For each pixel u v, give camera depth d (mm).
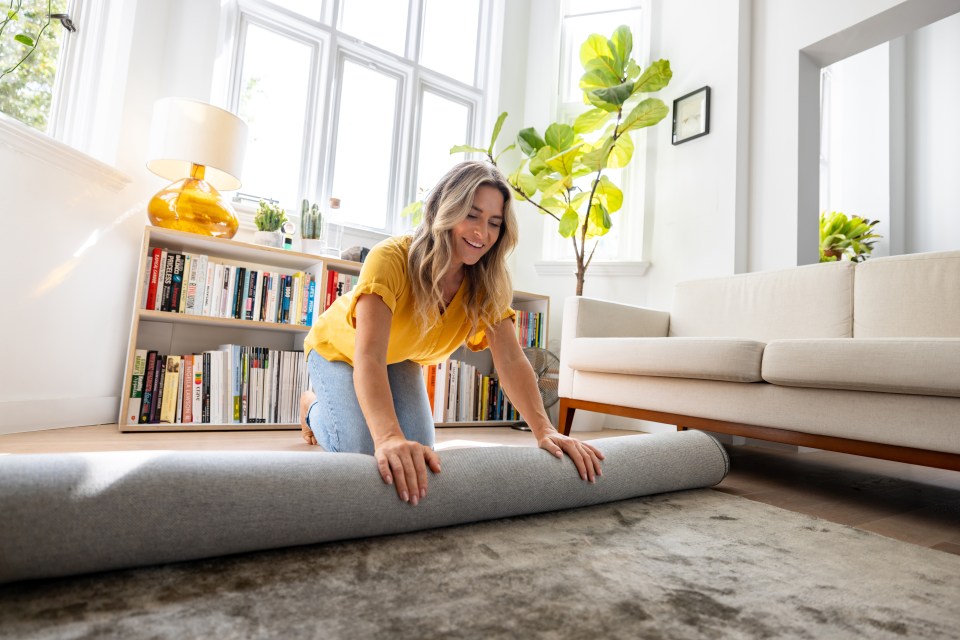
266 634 572
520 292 3125
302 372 2467
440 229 1076
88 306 2195
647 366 1976
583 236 3094
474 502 970
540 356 2943
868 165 4402
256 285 2451
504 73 3787
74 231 2105
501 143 3756
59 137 2287
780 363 1585
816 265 2246
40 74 2230
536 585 736
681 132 3156
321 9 3252
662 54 3361
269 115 3088
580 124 3172
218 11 2770
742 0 2949
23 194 1889
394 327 1195
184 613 613
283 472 820
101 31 2414
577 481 1114
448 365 2852
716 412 1789
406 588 708
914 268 1965
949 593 775
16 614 593
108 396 2307
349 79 3367
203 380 2254
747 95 2928
